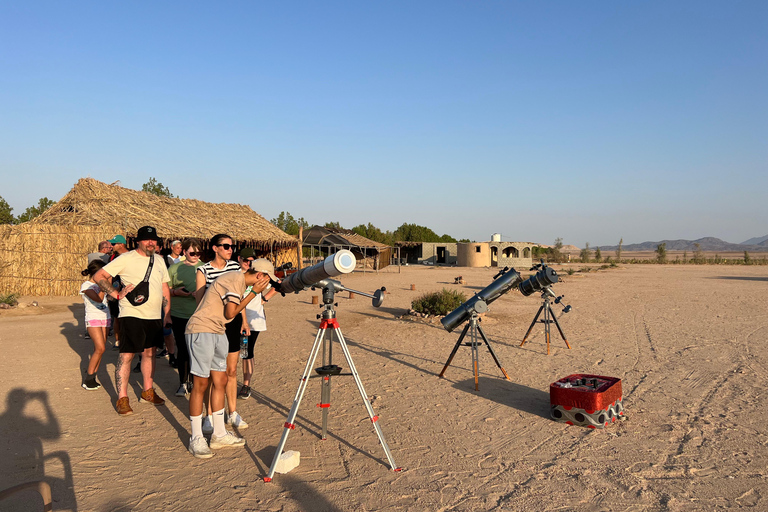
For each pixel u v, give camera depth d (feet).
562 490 13.42
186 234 69.46
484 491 13.38
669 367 27.50
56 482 13.46
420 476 14.30
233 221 90.68
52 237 61.31
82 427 17.75
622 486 13.64
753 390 22.90
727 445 16.47
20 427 17.46
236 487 13.44
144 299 18.80
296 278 16.46
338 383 24.49
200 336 15.33
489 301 25.00
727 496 12.98
